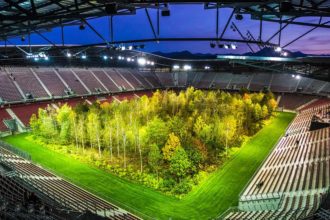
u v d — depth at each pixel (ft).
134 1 51.34
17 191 100.22
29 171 135.03
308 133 190.80
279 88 369.50
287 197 108.06
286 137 203.10
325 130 183.32
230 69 438.40
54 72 328.49
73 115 189.16
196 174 144.56
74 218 83.92
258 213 101.19
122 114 213.46
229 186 133.49
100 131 176.14
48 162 159.22
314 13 52.85
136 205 116.67
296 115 290.97
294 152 160.56
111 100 333.21
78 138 182.80
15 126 231.50
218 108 229.25
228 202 119.65
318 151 146.41
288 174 130.41
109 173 146.92
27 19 63.41
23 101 265.13
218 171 150.51
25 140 199.21
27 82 290.35
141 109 230.27
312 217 75.36
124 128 172.65
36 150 178.29
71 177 140.87
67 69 346.74
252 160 166.20
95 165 156.25
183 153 135.23
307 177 118.73
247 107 228.22
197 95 294.46
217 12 70.95
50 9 81.92
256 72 413.59
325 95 319.47
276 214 93.04
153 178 139.95
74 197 114.11
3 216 68.85
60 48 98.02
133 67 435.94
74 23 91.76
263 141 203.51
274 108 276.41
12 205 79.66
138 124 188.03
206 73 452.35
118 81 381.40
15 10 69.67
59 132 192.54
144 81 419.74
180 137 167.02
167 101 267.18
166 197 123.75
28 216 72.43
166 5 59.72
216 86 420.36
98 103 252.83
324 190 99.96
